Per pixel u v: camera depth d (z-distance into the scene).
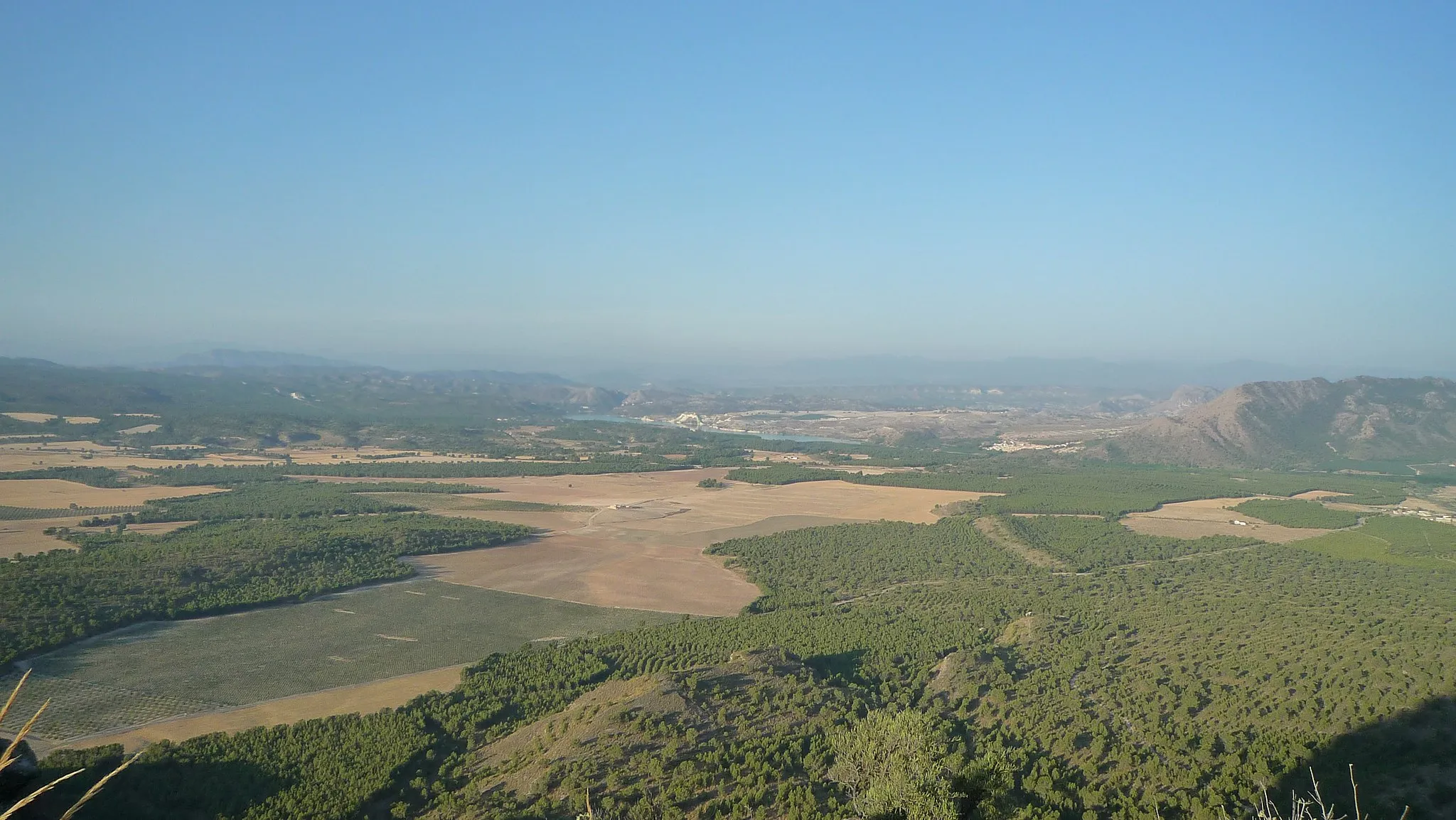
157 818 72.69
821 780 75.00
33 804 36.38
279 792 77.12
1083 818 65.81
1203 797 68.50
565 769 77.56
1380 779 67.94
